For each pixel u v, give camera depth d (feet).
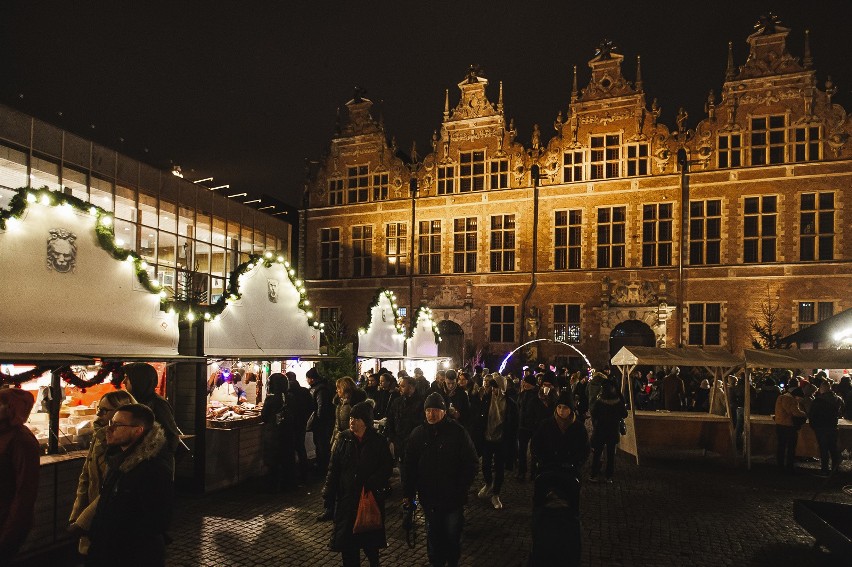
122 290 30.89
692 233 95.81
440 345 110.22
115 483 13.65
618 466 46.19
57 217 27.58
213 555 24.34
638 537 28.07
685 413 51.62
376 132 117.29
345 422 30.01
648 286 95.86
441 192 111.65
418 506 31.78
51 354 26.76
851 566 21.83
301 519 29.50
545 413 38.32
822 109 89.81
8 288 25.49
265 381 49.57
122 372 30.48
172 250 82.79
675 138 96.84
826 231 89.10
